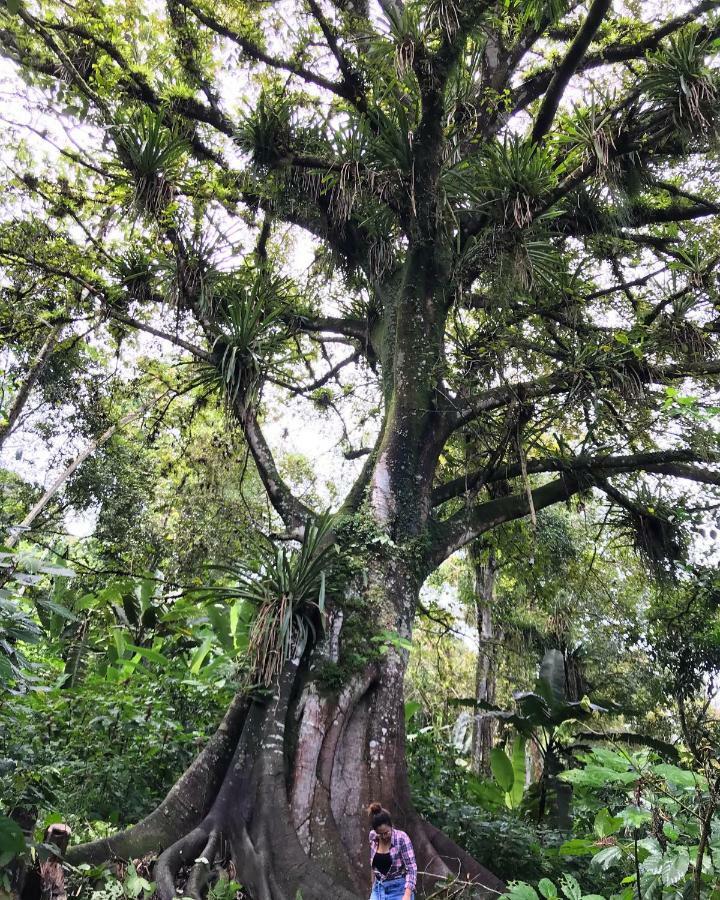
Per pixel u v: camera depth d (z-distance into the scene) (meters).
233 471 11.23
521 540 11.95
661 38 9.25
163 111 8.35
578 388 8.14
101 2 8.84
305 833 5.89
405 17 7.11
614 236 9.65
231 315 7.97
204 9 9.58
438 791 8.88
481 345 9.05
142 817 6.66
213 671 8.69
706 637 11.69
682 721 7.65
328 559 6.94
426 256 8.66
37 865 4.50
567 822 8.88
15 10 6.51
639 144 7.56
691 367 8.36
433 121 7.67
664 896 3.04
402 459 7.96
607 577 13.73
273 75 10.19
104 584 10.74
